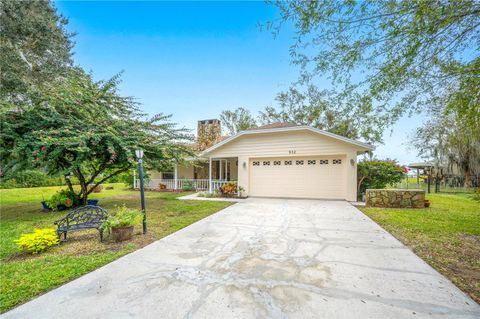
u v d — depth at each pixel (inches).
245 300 95.2
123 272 122.3
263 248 159.6
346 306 90.6
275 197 448.5
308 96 740.0
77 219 188.4
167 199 440.5
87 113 294.4
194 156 411.8
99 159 354.3
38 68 452.1
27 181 663.8
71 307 91.2
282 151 442.6
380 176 427.5
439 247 159.2
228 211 303.9
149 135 333.7
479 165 567.2
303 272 121.2
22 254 151.4
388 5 122.7
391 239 178.2
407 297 97.0
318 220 246.8
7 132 267.6
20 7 422.6
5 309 90.3
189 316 85.2
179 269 125.6
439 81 141.6
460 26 122.7
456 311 87.5
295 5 133.3
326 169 419.8
